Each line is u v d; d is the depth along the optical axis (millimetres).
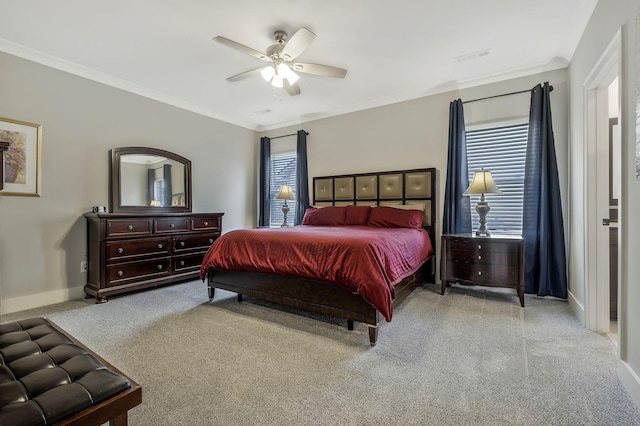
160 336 2312
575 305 2779
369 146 4500
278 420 1397
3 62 2848
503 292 3475
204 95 4172
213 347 2127
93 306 3033
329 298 2379
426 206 3951
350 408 1478
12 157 2900
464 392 1595
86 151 3424
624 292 1660
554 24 2566
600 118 2408
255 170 5656
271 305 3035
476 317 2682
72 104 3309
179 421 1390
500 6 2338
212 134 4887
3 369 1086
